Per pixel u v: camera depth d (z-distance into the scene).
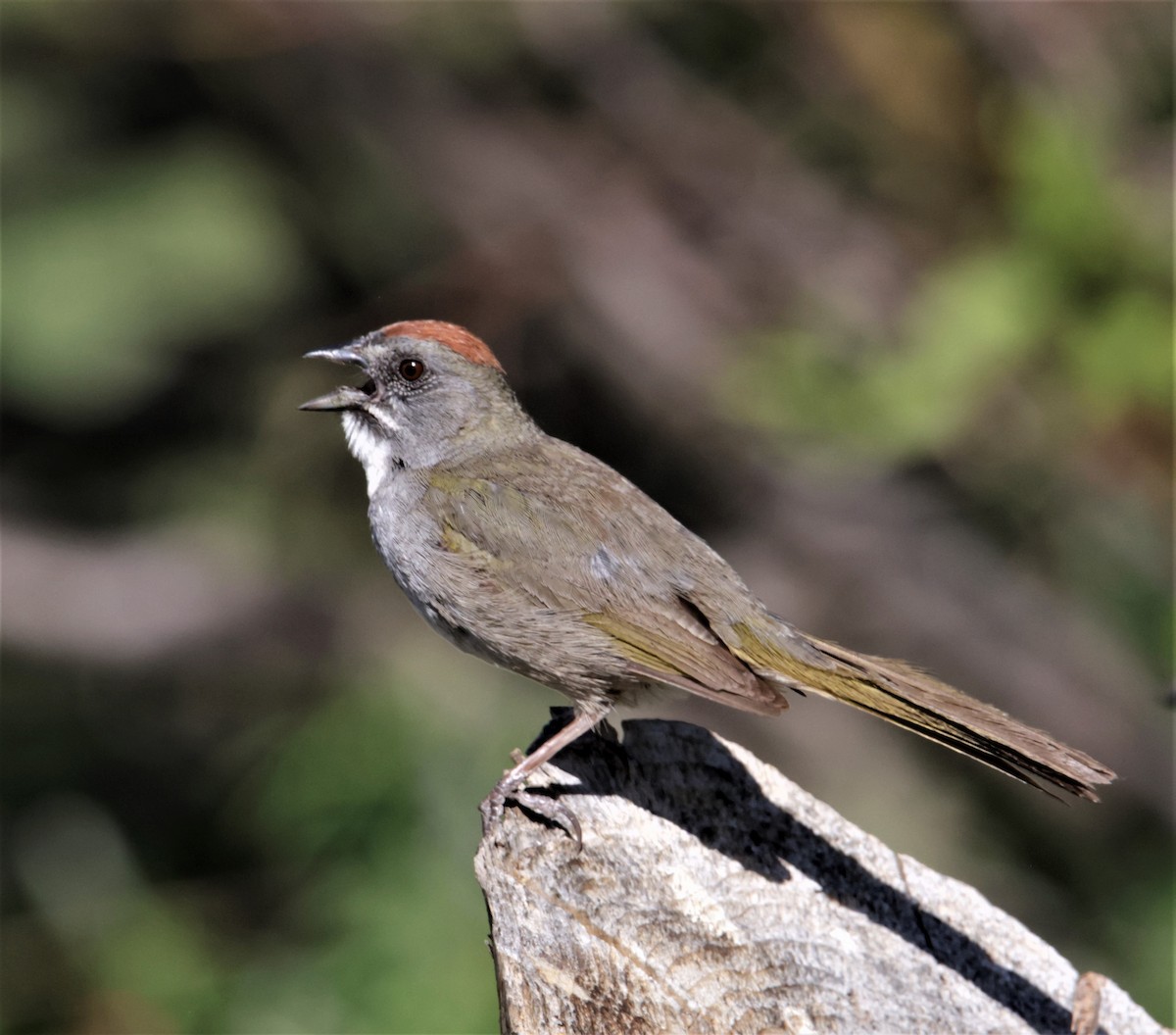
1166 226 11.35
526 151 15.12
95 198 16.05
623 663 7.42
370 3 14.89
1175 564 13.66
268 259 16.05
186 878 14.14
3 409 16.78
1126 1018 6.40
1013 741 6.60
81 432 16.92
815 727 14.75
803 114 14.71
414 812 11.80
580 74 15.15
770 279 14.13
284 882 13.33
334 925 11.54
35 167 16.14
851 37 13.27
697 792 6.83
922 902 6.60
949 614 14.12
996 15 12.74
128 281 15.90
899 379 11.68
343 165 15.85
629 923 6.31
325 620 16.06
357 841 11.79
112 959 13.07
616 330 14.49
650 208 14.79
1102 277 11.32
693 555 7.60
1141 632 13.87
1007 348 11.39
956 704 6.88
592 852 6.51
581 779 6.85
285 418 16.34
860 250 13.40
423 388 8.17
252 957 12.72
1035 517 13.97
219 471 16.84
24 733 15.73
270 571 16.31
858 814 14.09
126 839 14.80
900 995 6.26
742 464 14.73
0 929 13.64
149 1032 12.54
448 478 7.94
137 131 16.44
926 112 12.95
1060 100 12.44
